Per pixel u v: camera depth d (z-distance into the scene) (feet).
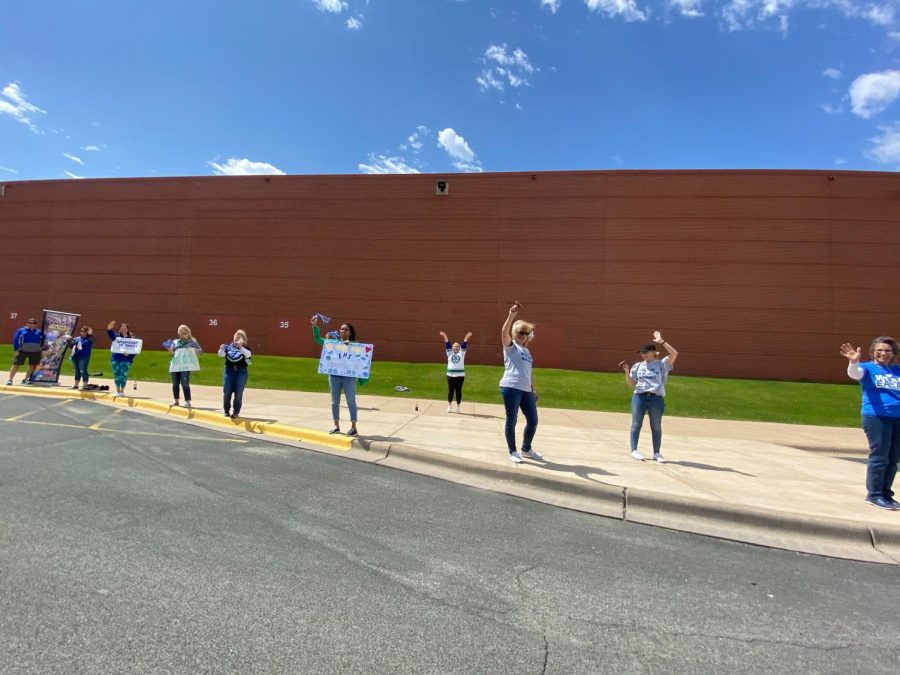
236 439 26.02
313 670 7.86
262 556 11.96
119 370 39.32
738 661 8.72
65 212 96.17
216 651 8.21
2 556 11.30
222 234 91.45
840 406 56.24
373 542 13.21
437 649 8.60
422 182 87.30
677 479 19.92
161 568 11.07
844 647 9.34
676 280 80.43
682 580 11.93
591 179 83.41
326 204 89.35
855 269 77.56
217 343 89.81
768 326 78.28
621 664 8.48
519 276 83.87
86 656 7.93
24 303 95.55
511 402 21.21
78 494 15.81
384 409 38.83
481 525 14.90
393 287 86.69
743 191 80.12
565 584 11.38
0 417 29.12
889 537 14.71
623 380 68.33
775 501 17.39
